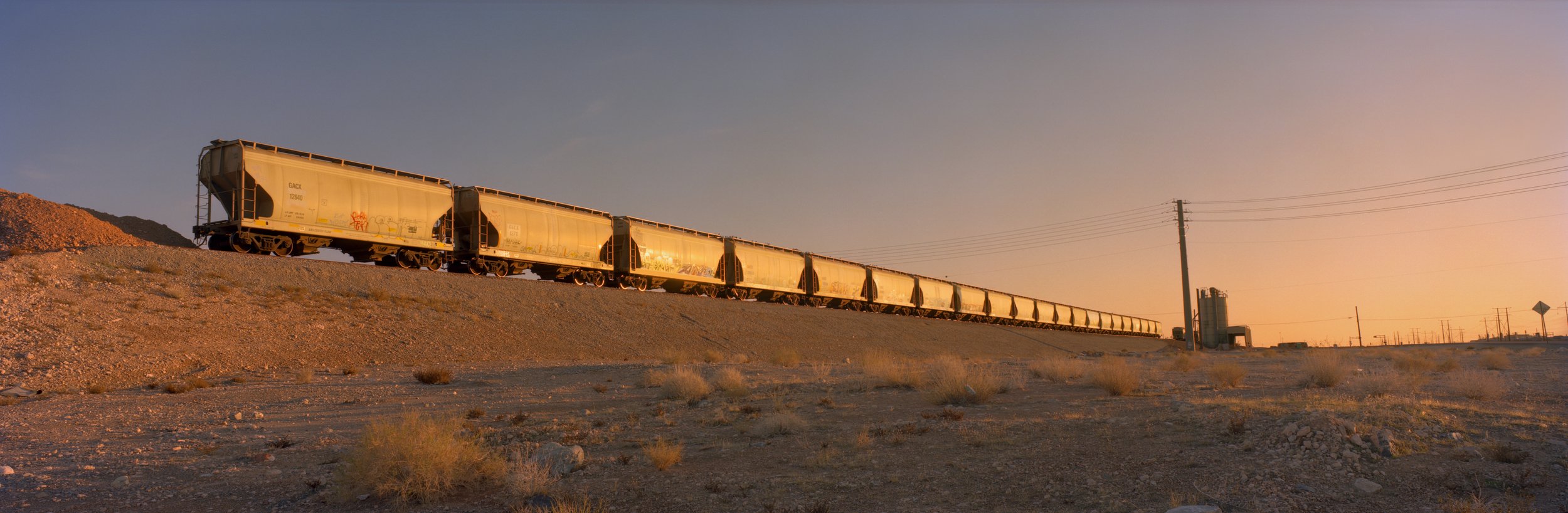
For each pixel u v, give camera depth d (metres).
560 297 35.31
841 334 45.41
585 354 29.64
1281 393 15.41
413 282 30.86
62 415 13.62
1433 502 6.35
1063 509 6.48
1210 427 9.56
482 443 9.65
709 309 41.75
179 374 19.34
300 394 16.92
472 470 8.03
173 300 23.34
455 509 7.02
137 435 11.67
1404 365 23.27
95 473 8.77
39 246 26.17
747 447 10.02
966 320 77.06
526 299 33.59
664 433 11.45
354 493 7.46
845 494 7.23
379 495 7.34
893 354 42.38
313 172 29.48
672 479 8.05
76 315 20.61
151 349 20.00
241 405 15.40
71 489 8.02
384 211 31.66
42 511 7.17
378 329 25.81
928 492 7.21
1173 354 43.50
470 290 32.22
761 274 52.31
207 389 17.64
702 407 14.65
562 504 6.88
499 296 32.72
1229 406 11.33
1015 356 51.75
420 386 18.77
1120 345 82.44
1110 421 10.88
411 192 33.00
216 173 28.20
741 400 15.66
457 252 36.50
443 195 34.44
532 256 37.31
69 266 23.62
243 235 28.25
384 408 14.82
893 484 7.59
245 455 9.93
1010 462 8.34
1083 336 83.62
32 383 16.62
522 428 11.86
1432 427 8.80
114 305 21.88
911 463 8.51
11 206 28.88
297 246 30.86
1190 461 7.84
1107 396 15.40
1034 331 73.81
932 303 69.00
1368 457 7.64
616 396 16.97
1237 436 8.85
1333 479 6.98
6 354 17.66
